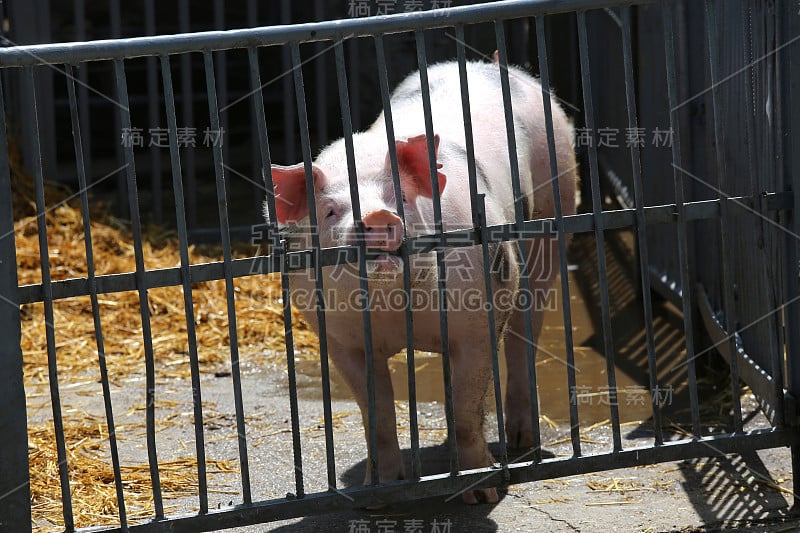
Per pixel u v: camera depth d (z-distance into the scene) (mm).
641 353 7039
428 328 4414
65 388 6535
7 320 3639
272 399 6246
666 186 7090
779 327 4242
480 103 5336
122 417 5961
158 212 10594
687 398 5992
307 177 3820
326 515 4461
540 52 3920
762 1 4508
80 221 9750
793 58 4109
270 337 7508
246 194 12891
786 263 4270
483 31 11555
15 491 3725
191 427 5770
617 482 4668
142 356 7133
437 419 5848
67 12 14648
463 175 4621
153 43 3619
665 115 7066
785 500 4371
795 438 4250
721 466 4785
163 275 3742
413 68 12008
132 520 4473
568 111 12805
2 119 3572
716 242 5957
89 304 7973
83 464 5117
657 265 7879
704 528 4133
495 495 4539
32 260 8648
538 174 5598
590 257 10047
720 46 5441
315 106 13875
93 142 14055
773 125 4418
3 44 10648
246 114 14367
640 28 7926
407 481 4008
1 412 3672
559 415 5832
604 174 11656
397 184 3869
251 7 10672
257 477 4980
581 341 7449
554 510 4398
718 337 5730
